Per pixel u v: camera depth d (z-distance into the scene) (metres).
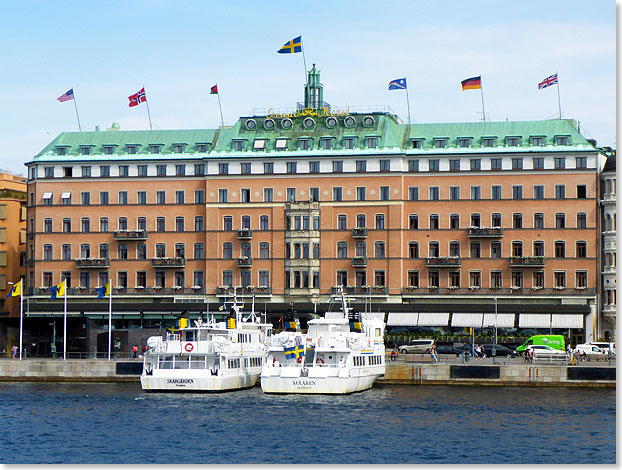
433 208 154.50
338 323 115.69
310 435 87.06
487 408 101.00
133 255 161.50
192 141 163.75
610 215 150.25
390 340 151.00
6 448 83.00
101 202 162.88
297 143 158.50
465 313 150.75
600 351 134.62
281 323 134.88
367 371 114.12
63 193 163.75
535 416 96.12
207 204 159.62
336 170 156.75
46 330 141.88
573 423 92.56
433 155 154.50
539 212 151.75
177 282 160.50
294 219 157.00
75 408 101.50
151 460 78.38
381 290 153.75
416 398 108.06
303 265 156.25
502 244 152.38
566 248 150.62
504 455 79.56
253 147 159.50
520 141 153.50
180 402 105.06
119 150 163.75
